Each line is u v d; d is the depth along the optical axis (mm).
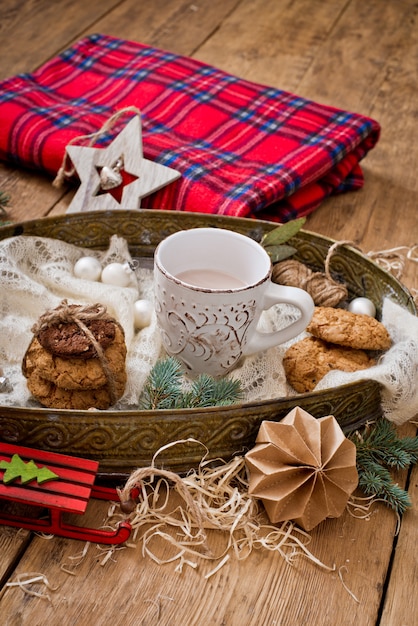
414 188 1317
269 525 887
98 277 1039
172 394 917
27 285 993
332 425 889
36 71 1384
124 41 1457
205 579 852
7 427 873
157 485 896
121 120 1284
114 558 857
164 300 938
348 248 1041
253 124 1301
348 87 1505
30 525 861
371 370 935
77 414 861
